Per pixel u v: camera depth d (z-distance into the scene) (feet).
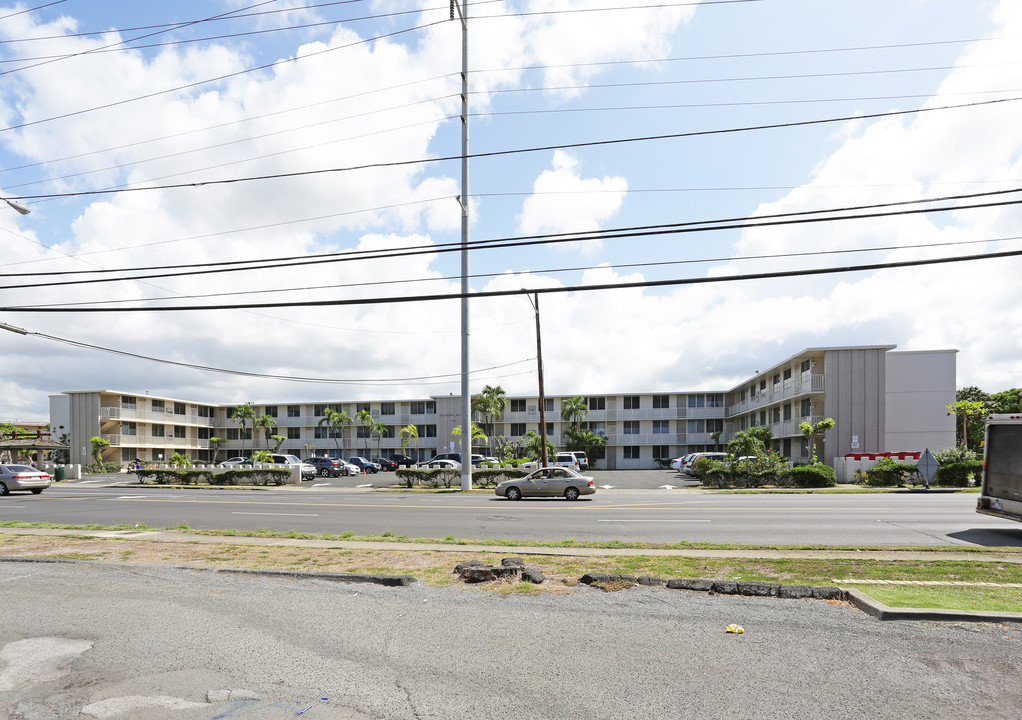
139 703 15.23
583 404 190.39
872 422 121.60
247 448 237.04
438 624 21.58
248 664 17.81
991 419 44.62
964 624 20.93
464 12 76.79
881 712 14.35
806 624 21.15
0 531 46.73
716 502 68.69
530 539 41.98
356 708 14.84
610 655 18.25
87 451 192.13
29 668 17.71
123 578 29.55
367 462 166.50
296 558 34.04
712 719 14.05
